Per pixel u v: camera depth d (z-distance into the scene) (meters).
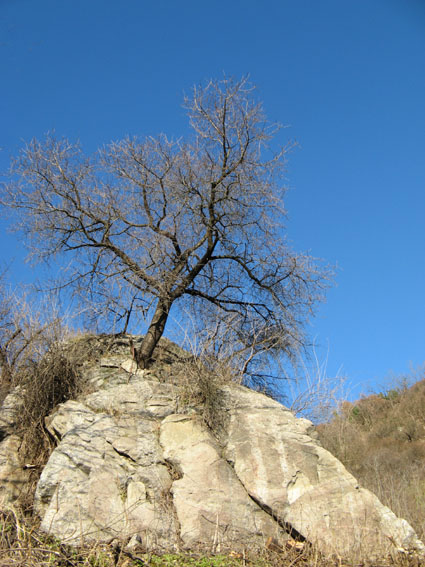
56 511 6.89
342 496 7.34
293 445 7.95
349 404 23.22
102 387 9.49
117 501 7.15
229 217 11.69
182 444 7.95
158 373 10.28
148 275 11.12
